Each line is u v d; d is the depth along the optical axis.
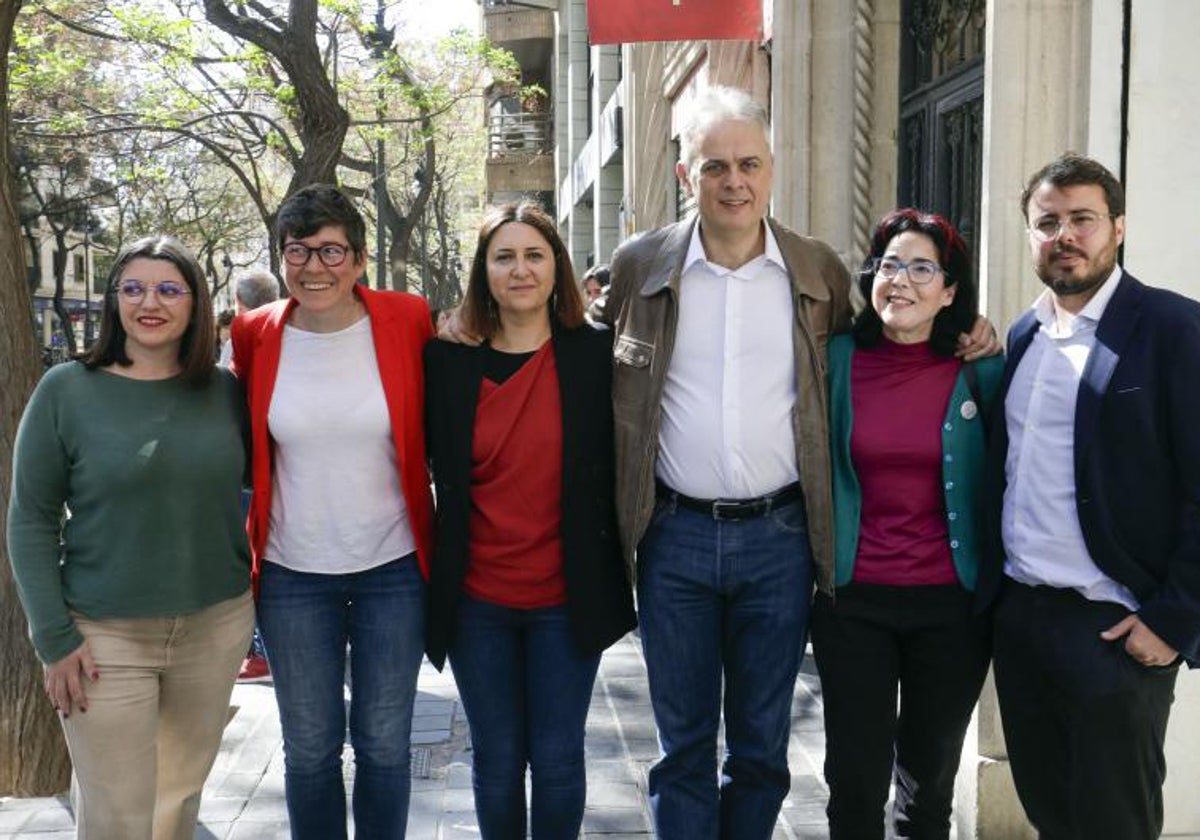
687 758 3.36
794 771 4.70
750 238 3.25
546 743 3.30
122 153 19.53
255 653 6.42
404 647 3.31
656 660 3.34
